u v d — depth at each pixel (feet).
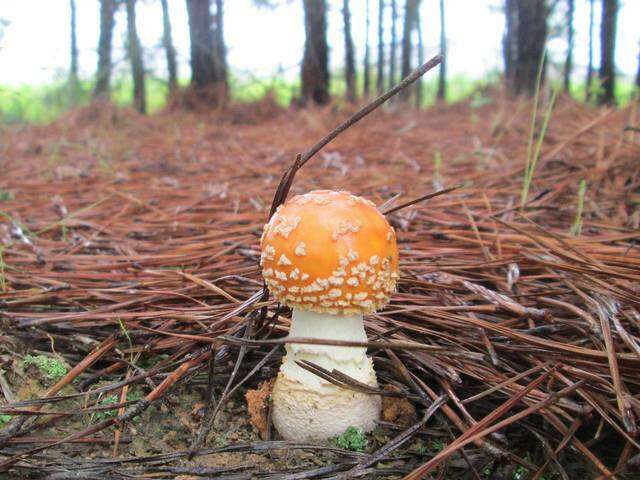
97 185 1.66
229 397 0.74
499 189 1.38
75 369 0.73
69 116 3.18
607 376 0.65
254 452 0.65
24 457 0.62
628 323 0.75
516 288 0.85
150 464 0.63
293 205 0.62
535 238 0.93
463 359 0.72
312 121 2.69
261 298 0.75
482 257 0.99
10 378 0.74
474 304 0.85
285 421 0.67
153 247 1.13
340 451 0.64
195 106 3.48
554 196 1.29
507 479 0.60
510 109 2.73
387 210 0.82
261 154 2.13
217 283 0.93
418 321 0.81
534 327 0.76
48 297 0.89
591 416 0.61
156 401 0.72
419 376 0.74
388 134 2.45
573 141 1.70
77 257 1.07
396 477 0.61
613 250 0.96
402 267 0.94
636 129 1.09
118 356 0.79
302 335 0.66
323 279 0.58
